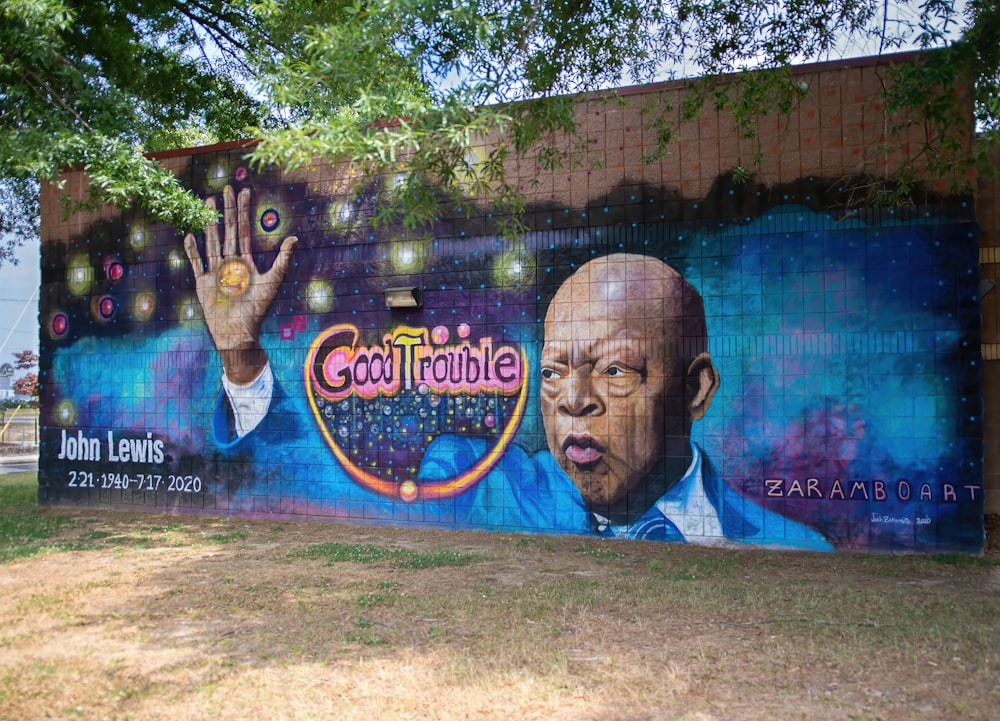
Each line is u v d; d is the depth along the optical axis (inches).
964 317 345.1
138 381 501.0
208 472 479.2
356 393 444.5
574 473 398.6
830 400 359.6
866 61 360.5
